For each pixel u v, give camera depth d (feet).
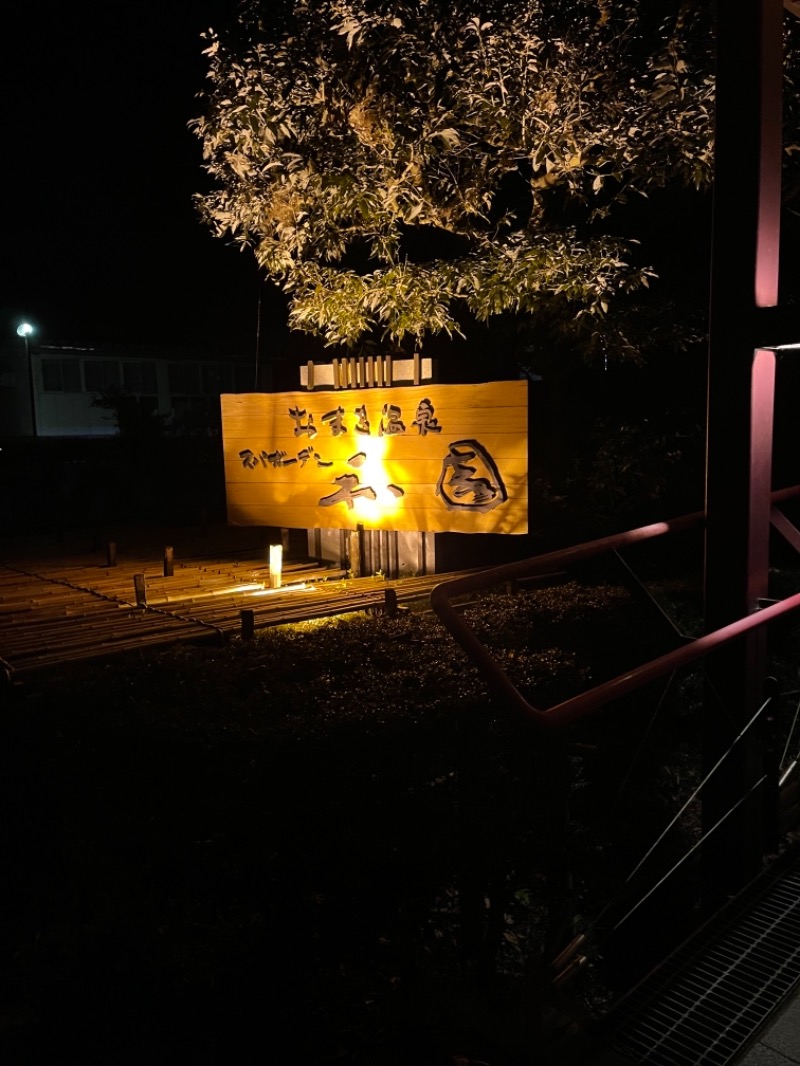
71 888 11.85
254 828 10.93
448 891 12.07
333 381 28.96
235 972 9.98
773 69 10.69
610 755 16.03
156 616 22.85
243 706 13.14
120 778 12.27
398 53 23.68
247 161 26.81
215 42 26.22
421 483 27.02
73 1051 9.27
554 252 25.00
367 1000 9.93
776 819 11.78
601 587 21.94
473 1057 8.15
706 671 11.76
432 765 11.75
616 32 24.16
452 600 22.77
